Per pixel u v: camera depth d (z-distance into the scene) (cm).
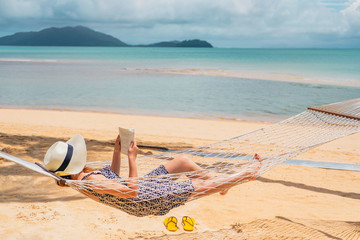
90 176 308
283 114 1741
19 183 575
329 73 4078
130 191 299
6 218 429
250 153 786
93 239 385
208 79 3306
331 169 819
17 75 3550
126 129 318
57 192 542
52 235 389
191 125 1414
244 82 3067
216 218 474
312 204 568
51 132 1114
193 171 334
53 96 2241
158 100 2136
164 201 318
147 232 412
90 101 2075
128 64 5866
